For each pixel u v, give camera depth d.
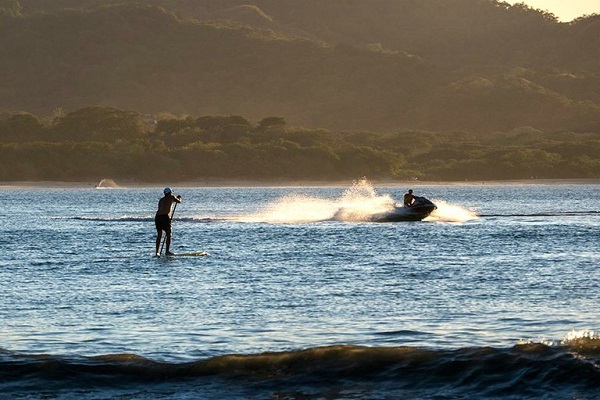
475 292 67.25
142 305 62.09
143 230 140.12
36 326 54.72
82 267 86.00
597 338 45.50
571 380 40.91
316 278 76.56
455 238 120.44
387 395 40.97
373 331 52.75
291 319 56.53
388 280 74.94
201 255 97.00
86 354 47.72
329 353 45.25
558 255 96.69
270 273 80.44
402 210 156.50
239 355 45.34
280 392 41.72
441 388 41.38
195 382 43.03
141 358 45.59
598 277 76.06
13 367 44.44
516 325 53.91
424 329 53.09
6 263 89.56
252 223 154.00
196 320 56.38
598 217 171.38
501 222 155.75
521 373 41.81
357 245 109.88
